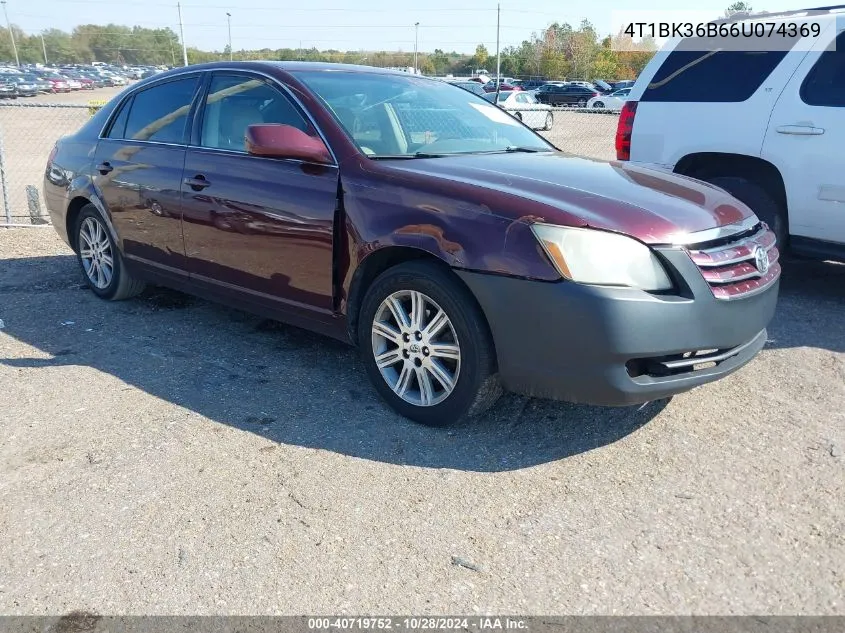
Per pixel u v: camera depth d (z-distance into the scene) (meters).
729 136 5.65
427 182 3.45
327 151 3.85
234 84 4.51
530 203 3.16
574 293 2.99
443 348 3.42
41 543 2.73
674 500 2.99
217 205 4.32
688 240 3.12
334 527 2.82
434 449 3.40
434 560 2.63
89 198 5.38
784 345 4.70
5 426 3.61
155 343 4.77
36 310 5.44
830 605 2.40
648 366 3.14
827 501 2.98
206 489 3.07
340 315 3.87
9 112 29.77
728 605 2.41
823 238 5.34
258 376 4.24
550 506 2.96
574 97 43.94
